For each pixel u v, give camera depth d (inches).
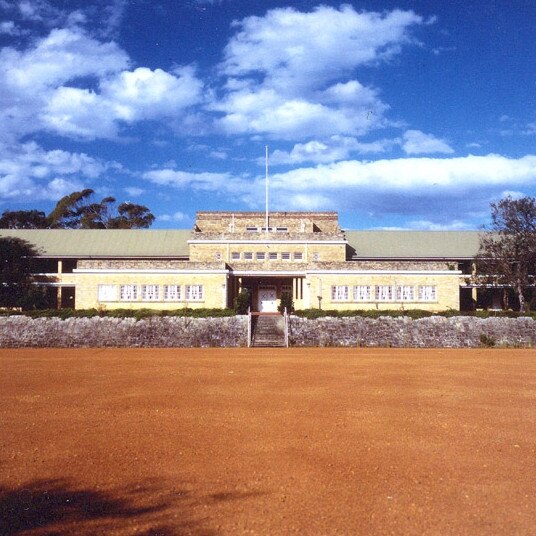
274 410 697.0
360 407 715.4
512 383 923.4
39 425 621.6
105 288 1964.8
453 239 2484.0
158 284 1966.0
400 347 1691.7
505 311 1828.2
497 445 538.3
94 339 1702.8
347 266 1999.3
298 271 2129.7
